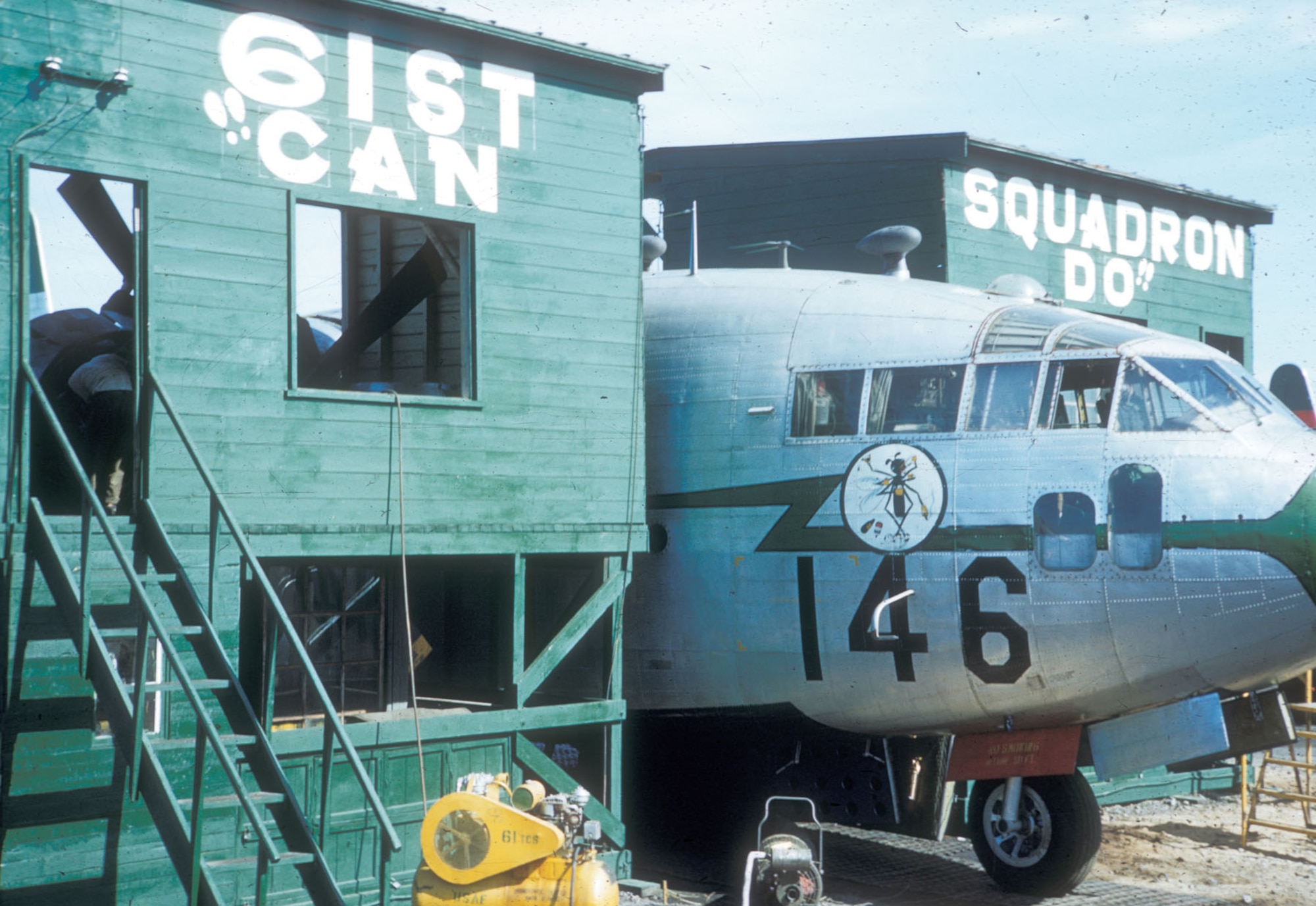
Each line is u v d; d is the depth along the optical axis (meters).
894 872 11.98
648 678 12.06
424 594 13.02
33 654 8.27
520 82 10.87
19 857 8.20
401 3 10.02
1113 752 10.76
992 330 10.91
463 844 8.91
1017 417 10.54
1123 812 15.11
